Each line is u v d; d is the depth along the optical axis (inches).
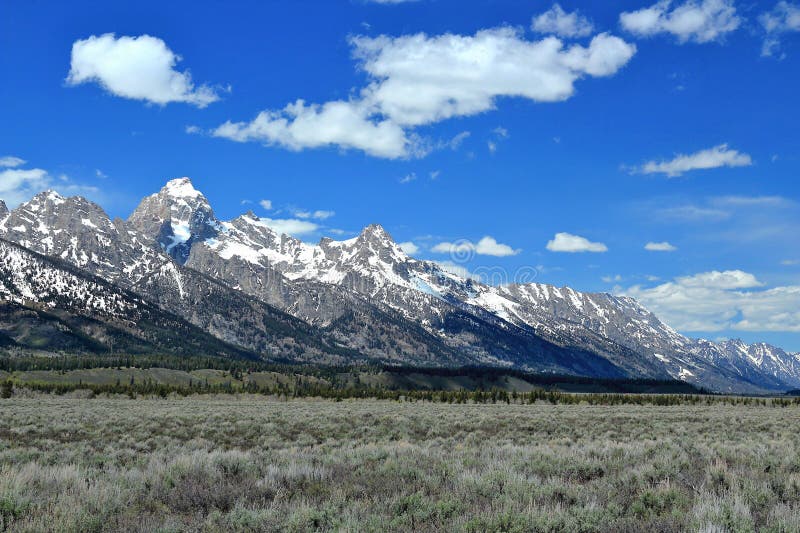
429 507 445.1
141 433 1354.6
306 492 523.8
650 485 532.7
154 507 489.1
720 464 625.9
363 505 463.5
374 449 812.0
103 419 1770.4
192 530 413.7
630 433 1469.0
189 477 573.9
